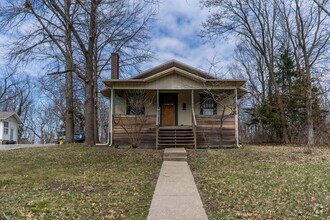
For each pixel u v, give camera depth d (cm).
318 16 1856
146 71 1623
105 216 492
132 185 712
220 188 679
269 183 714
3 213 496
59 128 4681
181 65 1620
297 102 1978
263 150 1348
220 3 2152
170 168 937
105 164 1007
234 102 1549
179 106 1727
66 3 1441
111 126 1562
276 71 2203
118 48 1998
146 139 1509
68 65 1627
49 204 550
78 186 696
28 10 1371
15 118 3441
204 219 471
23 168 935
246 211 515
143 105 1628
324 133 1794
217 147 1476
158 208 527
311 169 883
